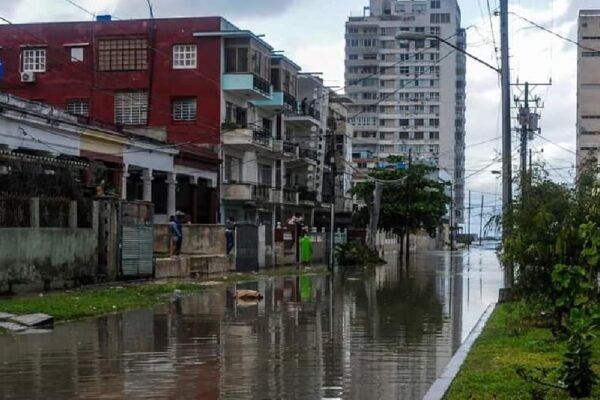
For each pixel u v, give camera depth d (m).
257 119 50.94
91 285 23.41
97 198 24.36
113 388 9.60
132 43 44.59
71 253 22.61
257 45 45.81
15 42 44.94
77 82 44.72
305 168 60.47
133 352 12.45
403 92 133.62
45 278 21.28
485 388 8.70
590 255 8.58
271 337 14.39
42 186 21.69
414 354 12.43
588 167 13.27
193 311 18.91
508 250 13.25
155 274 27.33
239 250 35.00
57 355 12.10
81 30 44.72
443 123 132.88
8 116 26.14
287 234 41.62
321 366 11.25
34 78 44.53
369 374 10.62
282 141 51.97
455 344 13.56
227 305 20.53
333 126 62.00
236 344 13.44
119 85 44.53
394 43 133.38
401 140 133.50
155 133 41.44
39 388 9.59
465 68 136.88
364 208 64.19
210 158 43.25
